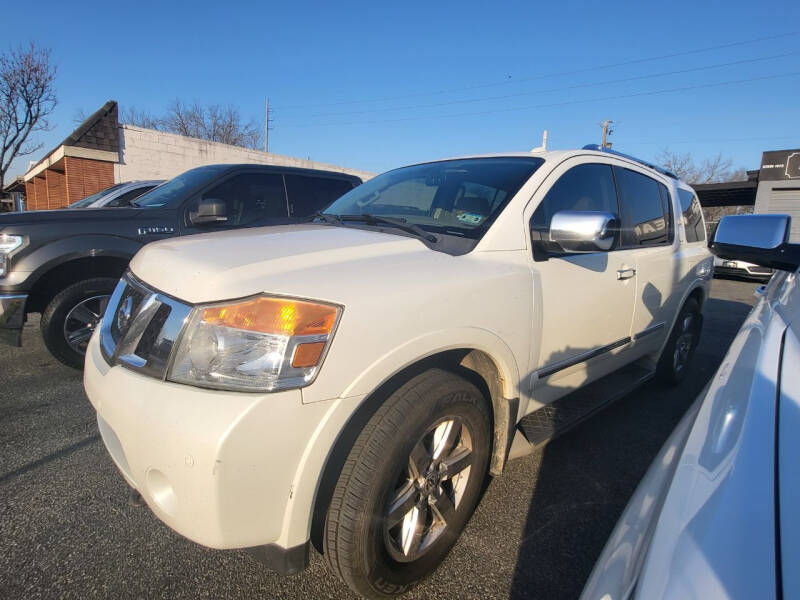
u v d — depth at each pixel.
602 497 2.64
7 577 2.00
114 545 2.20
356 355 1.57
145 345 1.68
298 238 2.10
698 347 5.98
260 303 1.52
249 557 2.15
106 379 1.72
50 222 4.01
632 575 0.81
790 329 1.19
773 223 1.98
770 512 0.72
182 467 1.42
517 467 2.92
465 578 2.04
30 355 4.81
